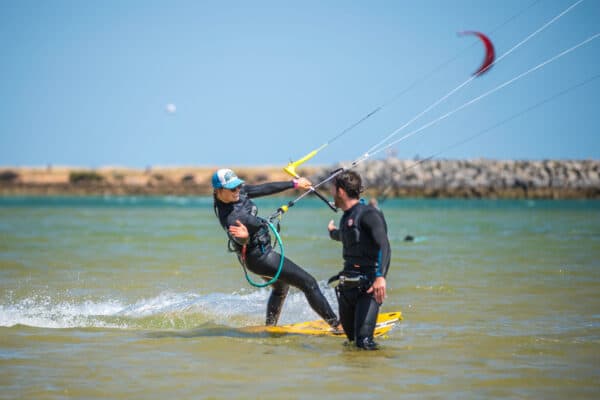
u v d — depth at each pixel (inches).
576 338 1055.6
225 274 1893.5
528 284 1615.4
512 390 792.9
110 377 847.1
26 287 1642.5
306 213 6673.2
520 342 1029.8
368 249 995.9
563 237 3036.4
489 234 3280.0
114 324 1195.3
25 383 821.9
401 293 1503.4
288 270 1131.9
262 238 1124.5
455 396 771.4
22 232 3614.7
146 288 1637.6
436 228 3828.7
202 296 1501.0
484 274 1796.3
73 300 1459.2
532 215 5556.1
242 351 984.9
